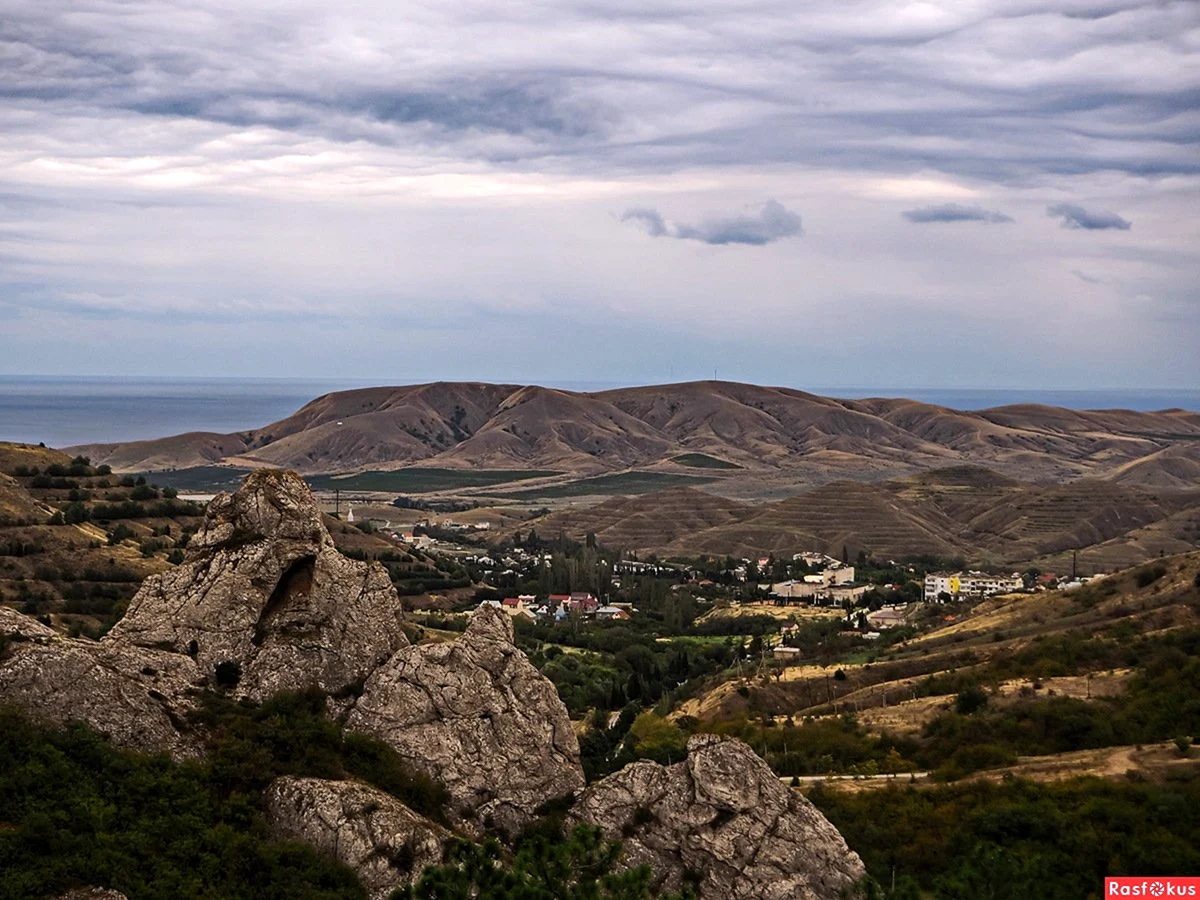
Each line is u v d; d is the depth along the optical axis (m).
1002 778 116.25
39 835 50.94
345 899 52.84
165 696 60.28
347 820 55.81
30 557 179.38
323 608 65.56
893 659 197.00
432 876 50.53
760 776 62.88
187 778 56.81
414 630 128.75
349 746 61.03
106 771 55.62
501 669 65.38
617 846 55.06
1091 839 93.81
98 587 173.88
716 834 61.06
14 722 55.75
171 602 64.75
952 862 90.94
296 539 67.06
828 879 60.66
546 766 63.53
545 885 52.09
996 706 145.00
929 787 112.75
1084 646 167.00
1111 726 131.88
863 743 139.00
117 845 52.03
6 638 59.06
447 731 62.72
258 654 64.00
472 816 61.03
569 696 173.50
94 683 58.09
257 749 59.22
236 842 54.16
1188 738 125.06
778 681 184.00
